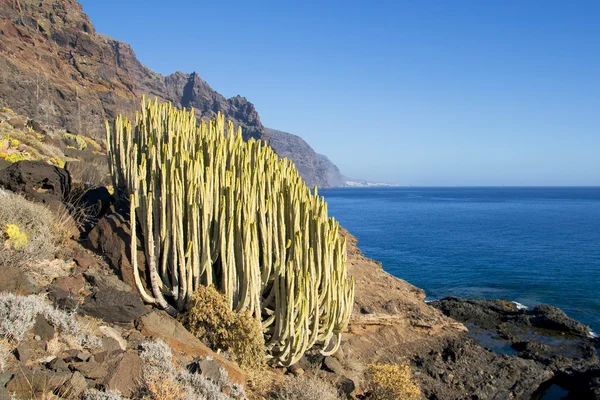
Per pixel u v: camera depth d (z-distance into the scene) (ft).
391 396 27.09
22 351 14.53
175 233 23.07
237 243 23.73
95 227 25.23
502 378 39.01
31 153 44.32
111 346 17.51
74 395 13.56
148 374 15.47
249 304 23.52
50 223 24.93
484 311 59.47
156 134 28.63
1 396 12.41
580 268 95.66
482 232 168.35
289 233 25.73
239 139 29.89
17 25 166.09
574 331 52.60
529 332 52.85
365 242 138.92
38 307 16.69
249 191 23.91
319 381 23.25
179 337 20.44
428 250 122.01
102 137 156.04
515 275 88.43
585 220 224.74
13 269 18.26
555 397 38.11
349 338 38.73
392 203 428.15
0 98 127.54
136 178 26.00
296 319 23.79
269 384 22.22
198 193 23.30
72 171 37.37
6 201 23.67
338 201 478.18
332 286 25.82
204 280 23.88
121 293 20.93
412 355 40.14
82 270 23.09
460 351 41.57
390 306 43.73
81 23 211.61
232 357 21.49
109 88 192.13
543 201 468.75
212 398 16.25
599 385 38.45
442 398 34.17
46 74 153.79
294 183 28.04
